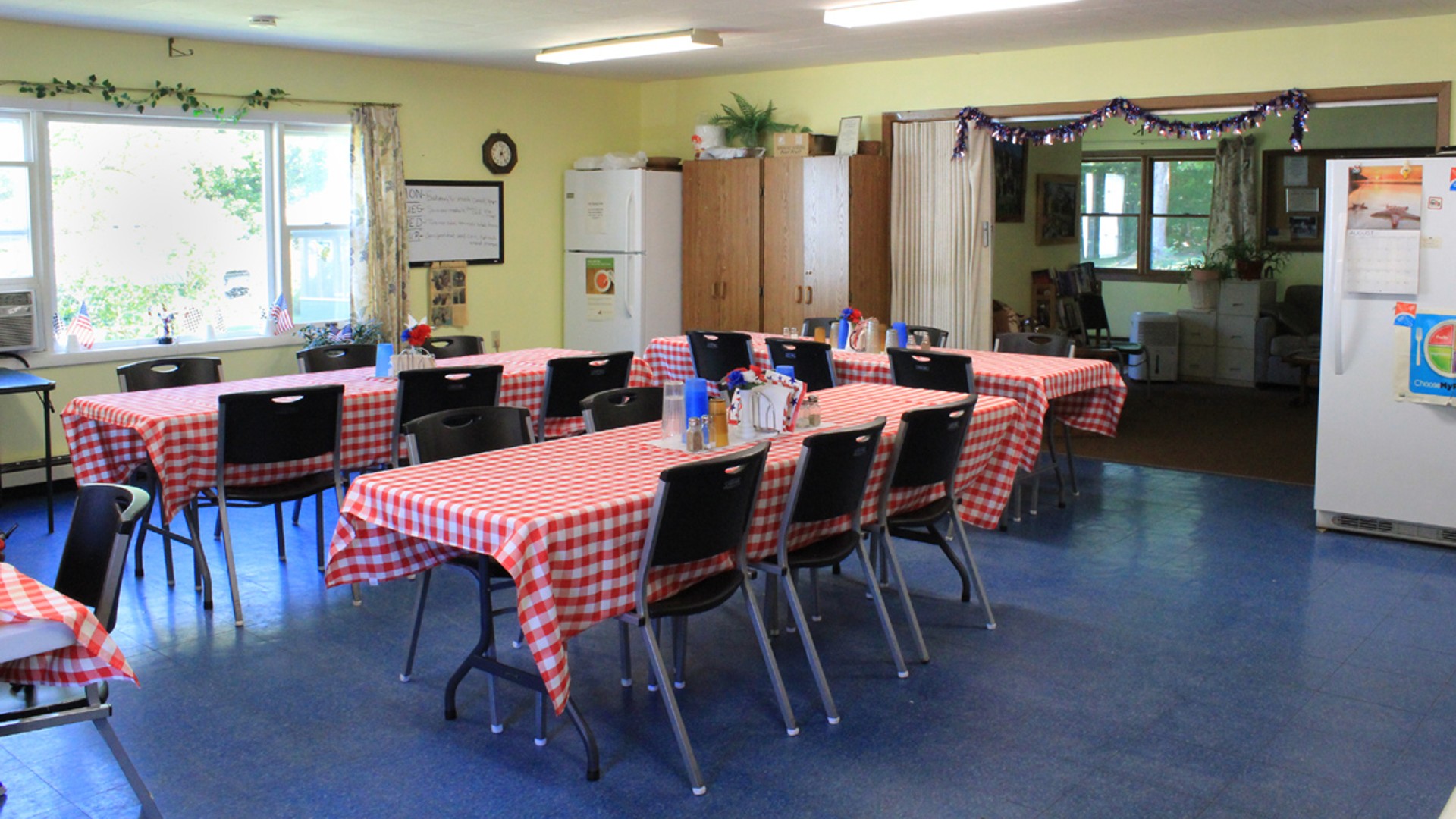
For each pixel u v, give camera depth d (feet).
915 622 12.50
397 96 25.13
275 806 9.43
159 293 22.31
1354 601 14.51
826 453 10.87
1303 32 20.47
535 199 28.14
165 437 13.56
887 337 19.79
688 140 29.45
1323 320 17.17
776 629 13.24
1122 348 32.30
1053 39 22.08
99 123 21.12
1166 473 21.81
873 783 9.85
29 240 20.33
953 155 24.67
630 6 18.26
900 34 21.43
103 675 7.84
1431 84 19.33
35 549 17.10
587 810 9.40
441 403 15.79
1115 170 37.55
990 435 14.06
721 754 10.39
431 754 10.37
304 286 24.53
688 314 28.27
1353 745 10.56
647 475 10.79
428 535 9.80
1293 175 34.12
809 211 25.76
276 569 15.79
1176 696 11.62
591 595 9.61
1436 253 16.06
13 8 18.19
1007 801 9.53
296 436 14.10
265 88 22.94
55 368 20.66
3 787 9.52
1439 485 16.56
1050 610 14.16
